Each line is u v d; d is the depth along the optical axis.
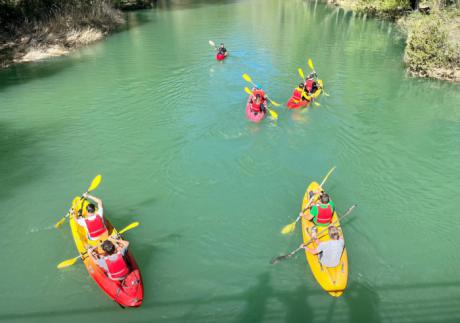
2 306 6.35
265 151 10.93
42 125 12.37
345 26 27.67
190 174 9.94
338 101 14.19
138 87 15.48
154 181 9.66
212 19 29.61
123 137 11.66
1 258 7.29
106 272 6.47
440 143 11.48
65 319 6.13
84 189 9.35
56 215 8.42
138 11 33.25
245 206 8.78
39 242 7.67
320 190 8.36
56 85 15.77
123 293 6.18
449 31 18.52
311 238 7.03
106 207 8.71
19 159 10.52
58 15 22.62
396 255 7.36
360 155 10.79
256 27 26.78
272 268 7.10
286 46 21.58
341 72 17.36
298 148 11.08
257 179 9.75
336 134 11.85
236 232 8.00
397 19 28.69
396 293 6.56
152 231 8.01
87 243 7.12
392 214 8.49
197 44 21.86
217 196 9.12
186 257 7.36
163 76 16.70
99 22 24.81
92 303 6.42
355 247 7.54
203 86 15.49
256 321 6.09
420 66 17.05
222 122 12.50
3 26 20.81
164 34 24.47
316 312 6.25
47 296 6.54
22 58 19.02
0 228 8.02
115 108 13.58
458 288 6.66
